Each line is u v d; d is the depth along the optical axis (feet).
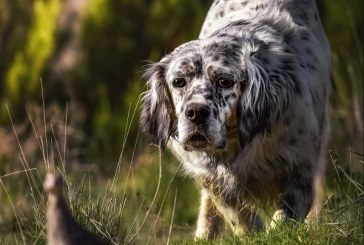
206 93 22.62
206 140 22.48
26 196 30.25
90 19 61.87
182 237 26.04
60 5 64.08
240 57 23.15
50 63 61.31
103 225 23.26
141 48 60.85
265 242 21.22
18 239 24.84
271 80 23.16
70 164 38.99
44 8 63.93
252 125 22.98
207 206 25.79
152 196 32.89
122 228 26.43
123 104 55.77
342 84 38.40
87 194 25.44
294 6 26.04
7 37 67.77
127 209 28.55
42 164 39.09
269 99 23.07
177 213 32.81
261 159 23.71
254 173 23.91
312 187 24.23
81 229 14.60
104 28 61.72
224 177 24.22
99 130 53.52
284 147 23.66
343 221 21.71
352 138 34.47
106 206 23.82
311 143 24.12
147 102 24.64
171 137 24.76
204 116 22.36
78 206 23.70
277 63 23.47
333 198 25.18
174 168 34.45
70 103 59.52
